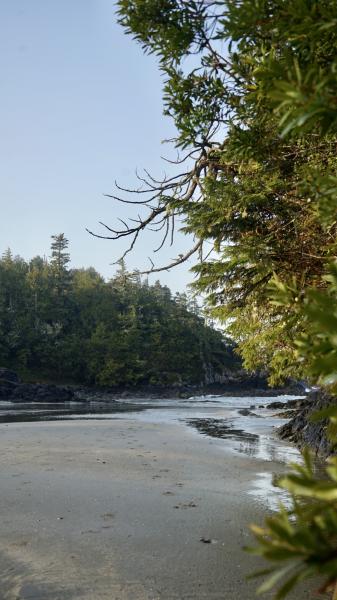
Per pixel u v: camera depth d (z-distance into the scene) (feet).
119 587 14.23
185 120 9.59
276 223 16.69
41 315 345.10
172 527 20.26
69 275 376.27
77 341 333.83
